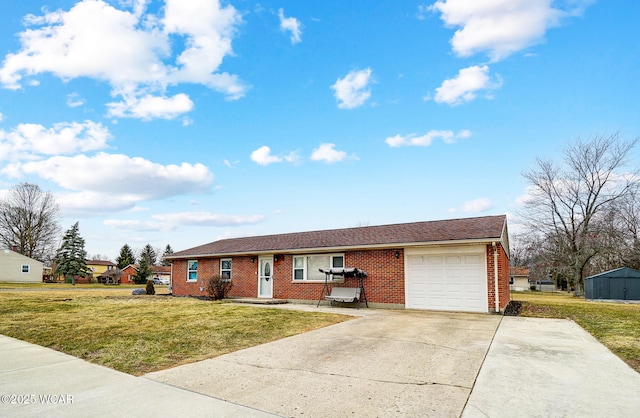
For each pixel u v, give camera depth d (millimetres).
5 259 49688
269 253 19219
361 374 5781
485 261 13820
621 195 33938
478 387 5152
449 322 11039
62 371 5949
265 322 10391
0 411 4297
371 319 11602
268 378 5582
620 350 7465
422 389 5074
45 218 55812
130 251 75438
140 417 4129
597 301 24750
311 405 4504
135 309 12922
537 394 4879
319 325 10359
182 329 9164
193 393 4926
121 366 6234
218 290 19250
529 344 7965
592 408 4410
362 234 18156
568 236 36375
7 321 10266
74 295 20250
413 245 14891
